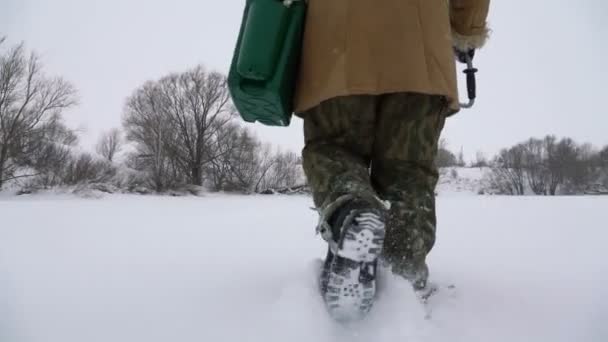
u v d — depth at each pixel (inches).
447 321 37.7
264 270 57.6
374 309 34.1
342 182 34.7
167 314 40.2
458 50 54.2
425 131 40.1
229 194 920.3
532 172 1234.6
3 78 664.4
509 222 130.8
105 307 42.9
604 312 41.3
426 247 39.1
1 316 40.6
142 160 943.7
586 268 61.6
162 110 934.4
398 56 38.1
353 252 30.5
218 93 967.0
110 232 106.5
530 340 34.5
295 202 377.4
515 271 59.4
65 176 717.3
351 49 38.4
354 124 39.8
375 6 38.8
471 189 1139.9
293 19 40.5
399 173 40.3
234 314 39.1
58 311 41.9
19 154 684.7
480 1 49.2
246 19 41.3
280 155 1031.0
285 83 40.9
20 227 117.1
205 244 84.6
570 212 172.1
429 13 40.0
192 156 952.9
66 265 63.3
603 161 1286.9
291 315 34.4
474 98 54.2
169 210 222.2
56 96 729.6
